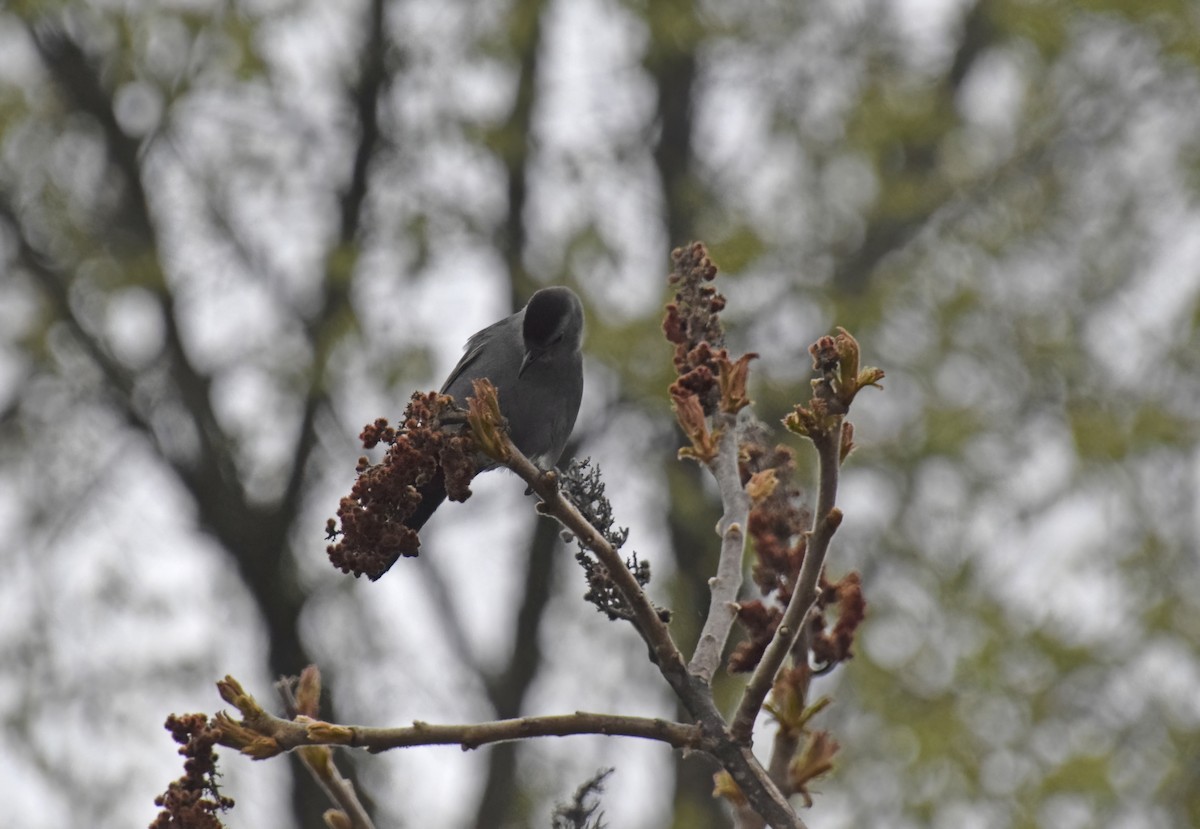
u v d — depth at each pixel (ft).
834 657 16.93
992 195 50.98
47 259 51.78
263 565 53.72
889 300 47.11
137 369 53.98
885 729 43.27
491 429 14.28
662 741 14.23
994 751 42.47
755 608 16.31
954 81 55.47
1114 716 42.60
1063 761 39.81
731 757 14.17
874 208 49.57
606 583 15.07
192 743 13.80
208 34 48.88
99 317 51.03
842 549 47.11
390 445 15.20
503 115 52.60
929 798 41.96
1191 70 49.93
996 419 47.70
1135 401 46.62
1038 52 51.01
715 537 49.78
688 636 46.19
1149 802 40.81
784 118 50.47
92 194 52.60
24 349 51.39
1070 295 49.26
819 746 16.37
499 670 56.29
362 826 14.90
